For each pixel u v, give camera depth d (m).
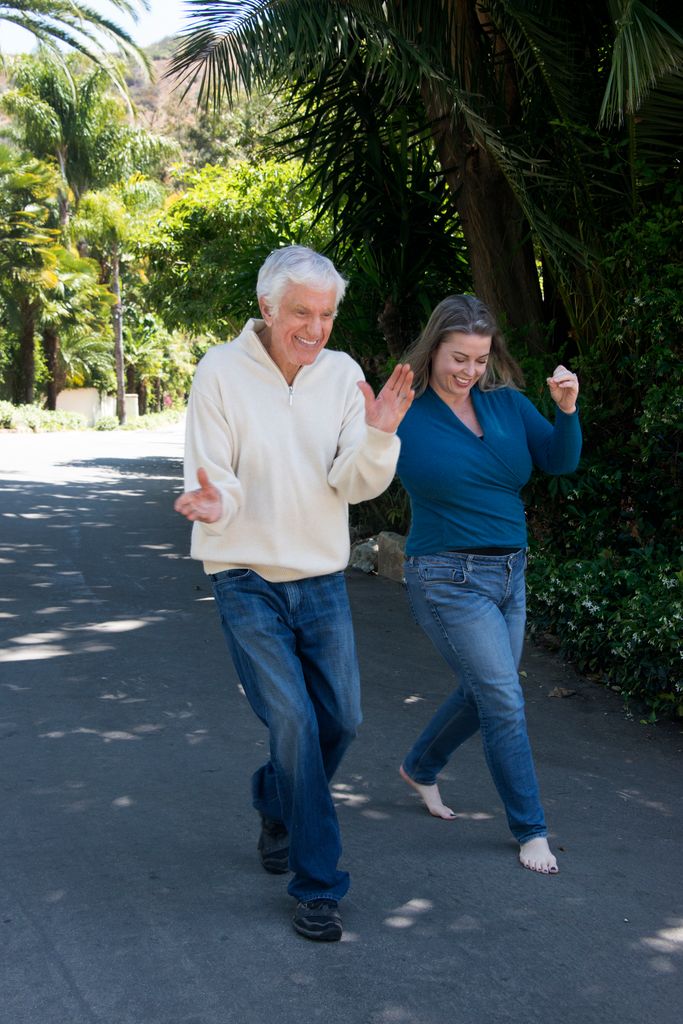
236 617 2.87
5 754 4.18
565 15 6.59
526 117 6.94
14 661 5.57
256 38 6.39
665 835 3.61
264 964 2.71
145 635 6.21
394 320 8.36
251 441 2.81
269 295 2.75
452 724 3.57
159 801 3.75
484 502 3.30
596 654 5.39
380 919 2.97
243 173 18.28
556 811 3.79
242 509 2.84
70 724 4.56
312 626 2.95
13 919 2.91
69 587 7.72
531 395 5.95
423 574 3.34
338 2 6.36
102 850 3.35
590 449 5.84
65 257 40.88
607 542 5.79
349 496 2.88
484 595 3.32
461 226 7.89
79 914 2.94
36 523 11.42
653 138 6.15
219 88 6.71
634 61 4.82
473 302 3.30
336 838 2.89
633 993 2.64
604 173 6.57
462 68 7.07
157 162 43.12
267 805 3.14
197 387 2.81
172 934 2.85
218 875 3.20
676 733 4.66
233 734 4.47
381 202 8.24
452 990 2.62
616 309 6.09
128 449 28.38
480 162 7.41
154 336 56.75
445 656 3.38
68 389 48.28
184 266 20.53
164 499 14.47
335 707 2.96
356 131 7.98
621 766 4.25
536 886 3.19
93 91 40.25
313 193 8.97
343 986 2.62
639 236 5.76
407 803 3.83
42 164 37.72
